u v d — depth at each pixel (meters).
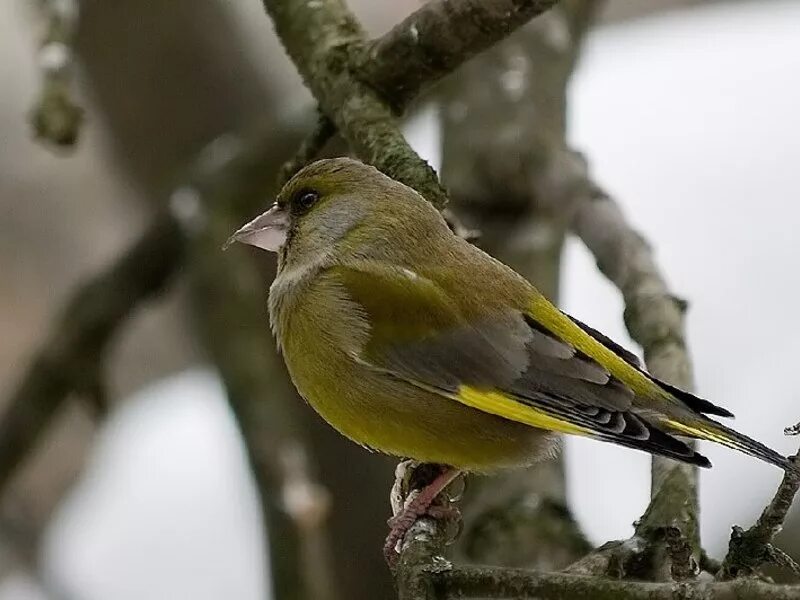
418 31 8.26
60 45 9.97
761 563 6.32
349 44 8.69
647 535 6.96
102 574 15.22
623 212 10.12
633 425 7.46
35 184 16.88
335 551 12.62
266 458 10.54
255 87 13.88
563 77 12.06
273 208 8.94
